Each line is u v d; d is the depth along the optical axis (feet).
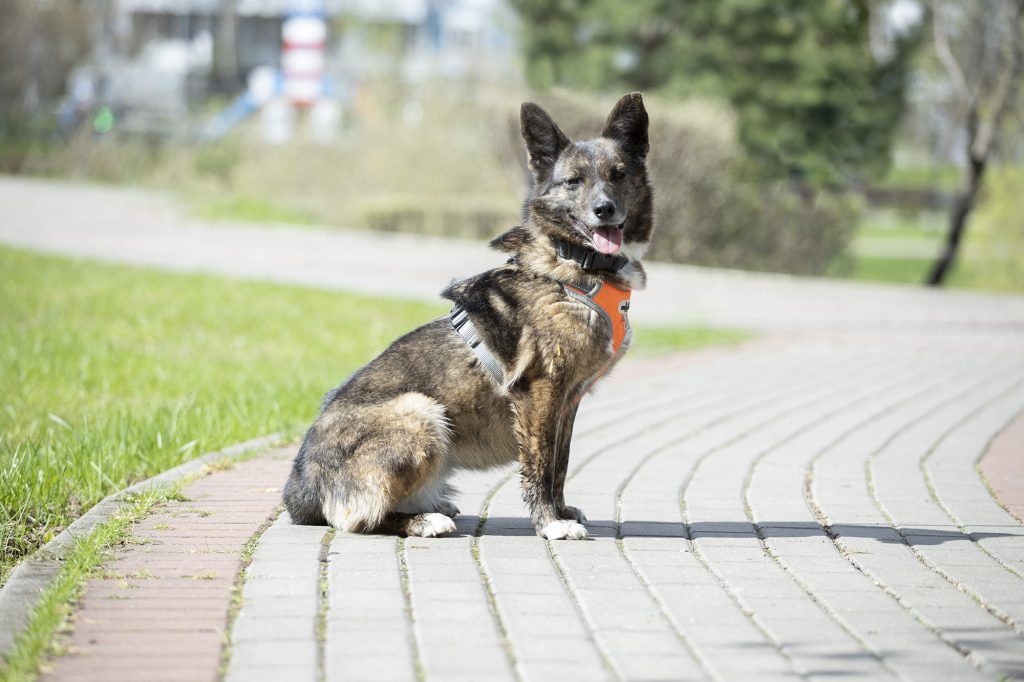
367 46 115.75
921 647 15.20
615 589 17.52
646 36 111.04
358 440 20.30
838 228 88.33
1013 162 96.58
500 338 20.61
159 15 211.82
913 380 39.83
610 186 20.94
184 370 35.70
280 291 52.95
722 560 19.20
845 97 108.06
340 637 15.26
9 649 14.55
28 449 24.32
